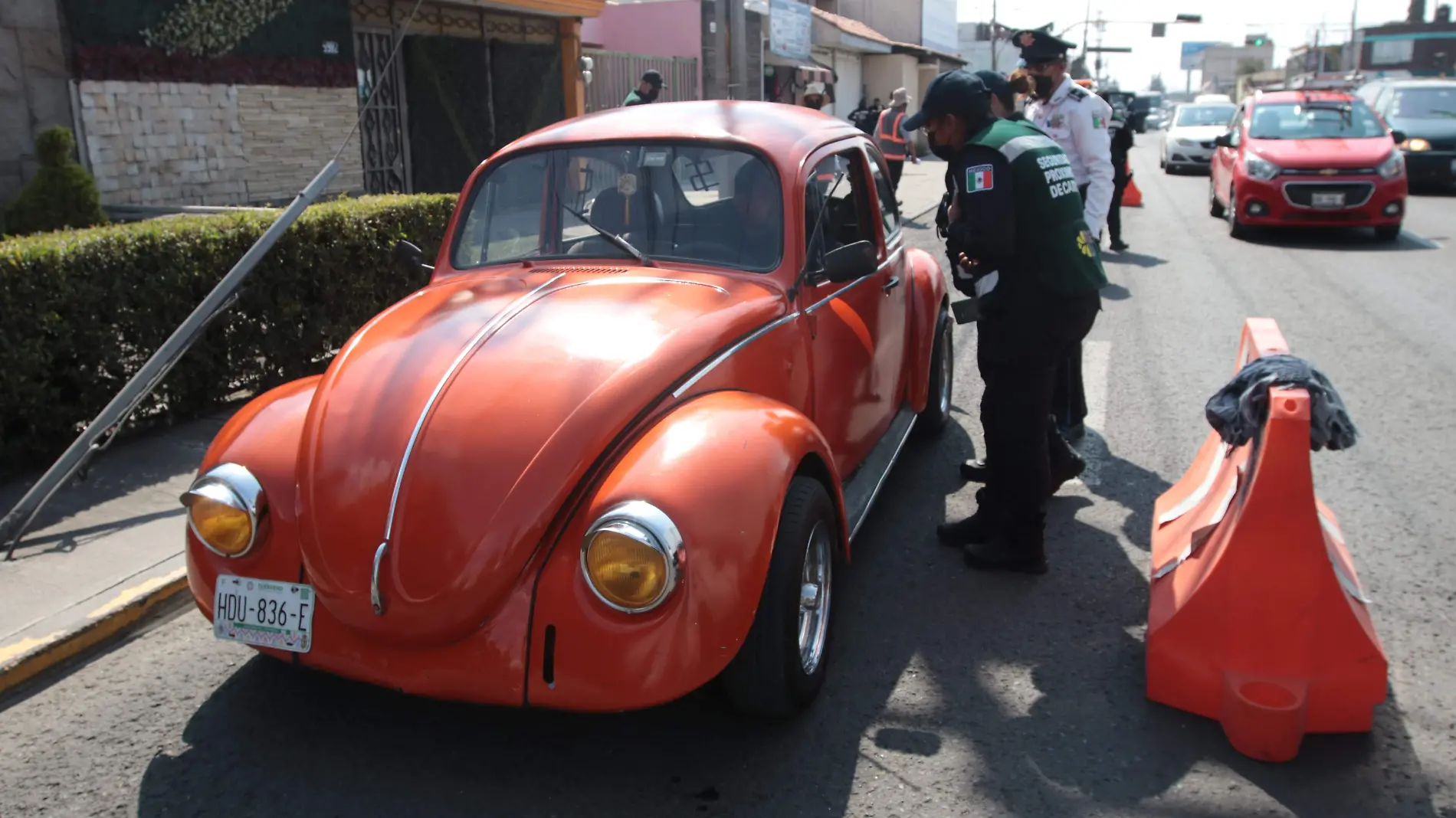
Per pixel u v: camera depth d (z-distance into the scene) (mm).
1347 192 12828
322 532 2797
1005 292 3988
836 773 3000
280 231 4359
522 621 2684
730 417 2980
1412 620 3834
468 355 3068
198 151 10047
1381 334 8164
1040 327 3965
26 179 8664
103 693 3463
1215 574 3203
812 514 3119
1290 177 12945
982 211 3820
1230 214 14086
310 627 2875
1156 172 24844
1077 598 4086
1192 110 24812
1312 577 3086
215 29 10078
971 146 3885
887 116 16094
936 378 5797
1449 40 72438
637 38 20719
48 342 5051
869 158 4777
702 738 3168
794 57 24000
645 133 3945
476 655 2701
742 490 2789
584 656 2635
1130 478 5352
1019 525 4230
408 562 2697
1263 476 3109
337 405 3014
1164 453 5695
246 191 10586
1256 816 2803
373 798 2910
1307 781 2949
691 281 3586
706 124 3998
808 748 3121
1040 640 3760
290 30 10938
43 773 3041
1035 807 2850
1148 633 3422
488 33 14477
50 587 3963
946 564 4402
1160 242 13398
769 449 2932
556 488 2727
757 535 2783
